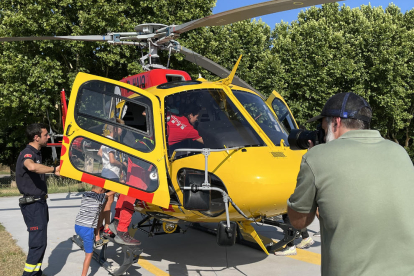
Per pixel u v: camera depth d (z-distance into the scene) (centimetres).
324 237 174
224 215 399
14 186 1969
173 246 603
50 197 1188
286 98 1948
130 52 1569
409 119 2511
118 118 416
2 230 715
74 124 376
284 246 532
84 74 391
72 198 1162
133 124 477
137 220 799
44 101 1434
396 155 168
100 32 1433
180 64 1655
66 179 1683
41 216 407
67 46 1440
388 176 162
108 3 1478
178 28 532
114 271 450
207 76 1672
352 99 186
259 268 486
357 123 183
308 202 175
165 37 567
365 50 2095
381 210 157
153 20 1551
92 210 422
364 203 158
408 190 160
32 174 404
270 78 1869
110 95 401
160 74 552
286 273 466
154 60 612
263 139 430
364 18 2216
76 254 559
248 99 490
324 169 169
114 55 1448
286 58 1962
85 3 1416
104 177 376
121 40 611
